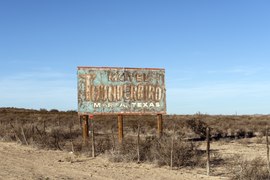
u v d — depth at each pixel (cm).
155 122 5312
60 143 2803
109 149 2367
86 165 1969
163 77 2836
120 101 2756
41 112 9662
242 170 1598
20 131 3328
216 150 2552
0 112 8788
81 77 2733
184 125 4353
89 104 2727
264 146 2798
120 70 2777
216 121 5728
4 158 2222
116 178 1611
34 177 1617
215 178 1606
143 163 2011
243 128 4409
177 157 1934
